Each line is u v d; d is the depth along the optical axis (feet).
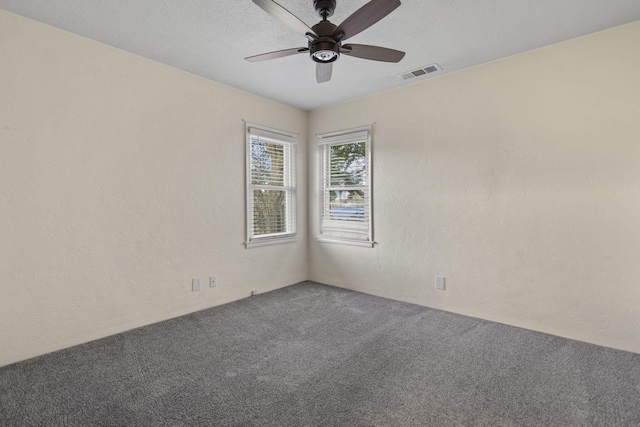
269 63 9.63
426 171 10.93
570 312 8.45
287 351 7.86
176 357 7.54
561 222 8.52
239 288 11.91
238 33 7.95
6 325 7.11
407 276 11.51
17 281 7.23
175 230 10.03
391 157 11.80
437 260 10.78
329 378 6.66
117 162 8.72
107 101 8.50
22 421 5.32
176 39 8.22
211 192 10.97
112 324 8.75
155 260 9.59
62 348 7.88
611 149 7.81
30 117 7.30
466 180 10.07
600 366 7.03
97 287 8.46
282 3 6.68
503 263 9.47
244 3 6.74
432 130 10.75
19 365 7.08
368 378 6.65
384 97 11.92
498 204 9.50
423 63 9.62
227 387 6.33
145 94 9.24
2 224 7.00
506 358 7.44
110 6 6.81
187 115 10.24
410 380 6.56
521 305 9.20
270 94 12.28
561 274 8.55
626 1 6.72
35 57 7.34
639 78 7.45
